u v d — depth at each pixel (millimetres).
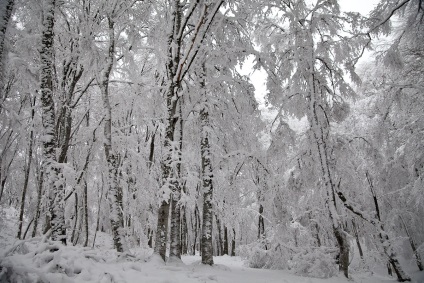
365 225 13586
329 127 12336
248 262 12805
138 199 14820
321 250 11359
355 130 15164
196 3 8711
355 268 13992
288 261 12078
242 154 10898
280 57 12469
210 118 10875
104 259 6145
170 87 8875
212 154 10883
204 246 9969
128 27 10875
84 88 12023
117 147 12406
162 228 7836
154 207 18016
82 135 13555
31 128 10258
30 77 9023
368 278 12078
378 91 13742
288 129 12641
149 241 21000
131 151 12266
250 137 11445
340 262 10633
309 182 13180
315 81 12094
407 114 13672
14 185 16344
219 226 19672
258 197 12578
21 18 8828
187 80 11594
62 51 11320
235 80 10688
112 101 13844
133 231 16547
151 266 6684
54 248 4965
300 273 10328
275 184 11266
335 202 11250
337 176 13484
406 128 13391
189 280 5727
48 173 7711
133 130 15656
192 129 11875
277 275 9367
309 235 14031
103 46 11789
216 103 10672
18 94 11047
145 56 14836
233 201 11805
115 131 11312
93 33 10336
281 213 11625
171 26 9391
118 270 5410
